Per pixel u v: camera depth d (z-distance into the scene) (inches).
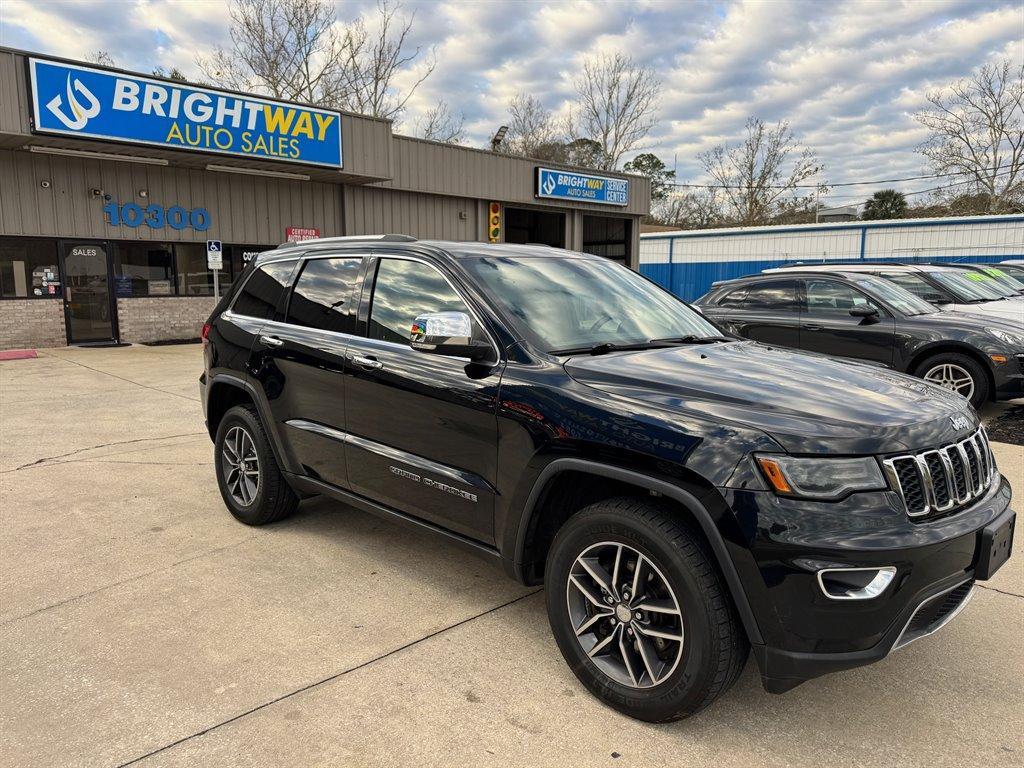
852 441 92.8
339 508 193.6
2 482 211.9
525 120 1903.3
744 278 364.5
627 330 137.9
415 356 133.3
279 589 144.1
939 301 379.9
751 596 90.7
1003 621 132.3
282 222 703.1
